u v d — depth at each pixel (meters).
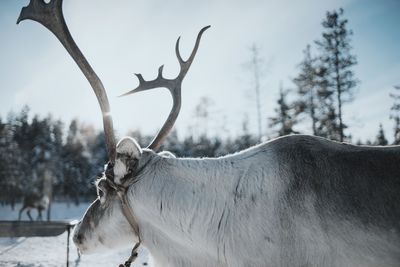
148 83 3.35
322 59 21.67
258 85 25.94
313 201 2.27
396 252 2.05
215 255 2.51
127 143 2.67
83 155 45.84
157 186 2.64
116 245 2.79
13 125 50.22
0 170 42.28
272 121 23.56
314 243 2.22
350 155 2.37
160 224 2.62
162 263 2.70
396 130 19.59
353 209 2.17
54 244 12.33
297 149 2.50
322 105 21.33
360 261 2.13
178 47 3.37
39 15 2.84
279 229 2.31
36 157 43.00
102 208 2.78
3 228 13.85
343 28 21.52
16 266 8.80
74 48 2.76
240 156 2.70
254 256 2.36
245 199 2.47
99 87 2.74
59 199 47.88
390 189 2.16
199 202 2.56
